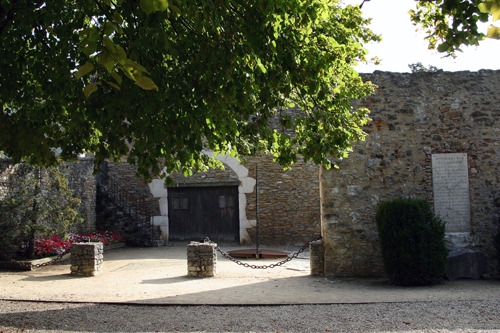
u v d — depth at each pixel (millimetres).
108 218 15070
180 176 15195
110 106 4730
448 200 8734
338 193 8758
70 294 7516
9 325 5648
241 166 14930
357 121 5762
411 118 8930
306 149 5430
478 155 8828
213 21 4008
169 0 3137
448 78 9031
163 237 15031
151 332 5359
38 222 11086
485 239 8656
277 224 14594
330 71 4922
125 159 15469
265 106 4922
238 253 12234
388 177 8789
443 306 6312
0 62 4816
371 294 7238
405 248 7875
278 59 4438
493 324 5410
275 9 4152
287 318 5867
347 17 5156
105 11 3848
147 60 4500
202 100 4777
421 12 4555
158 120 4895
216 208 15227
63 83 4746
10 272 9906
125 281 8750
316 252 9062
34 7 4383
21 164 11047
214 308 6473
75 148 6160
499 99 8938
